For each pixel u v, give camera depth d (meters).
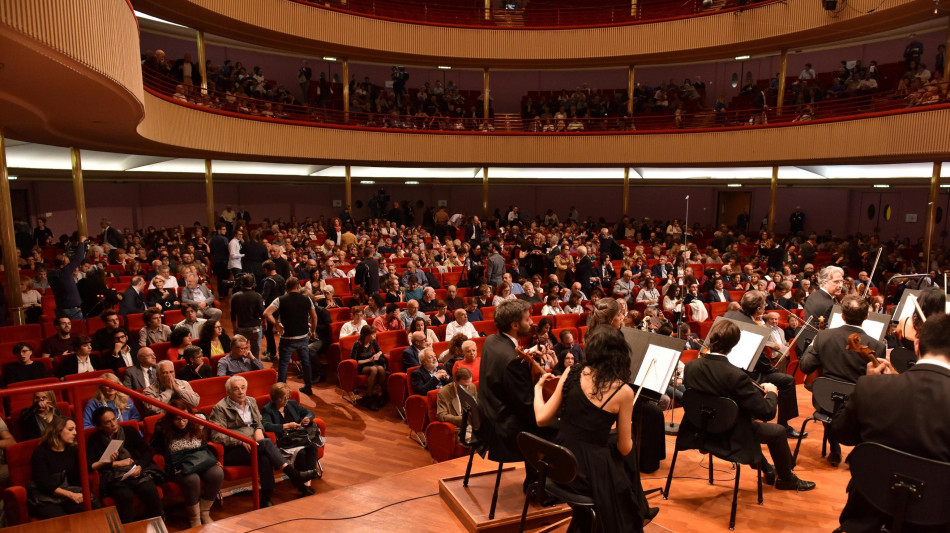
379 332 9.32
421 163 19.95
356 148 19.02
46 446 5.00
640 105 21.39
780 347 7.01
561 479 3.07
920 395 2.50
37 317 9.79
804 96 18.20
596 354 3.12
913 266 15.04
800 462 5.22
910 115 14.64
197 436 5.65
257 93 18.20
